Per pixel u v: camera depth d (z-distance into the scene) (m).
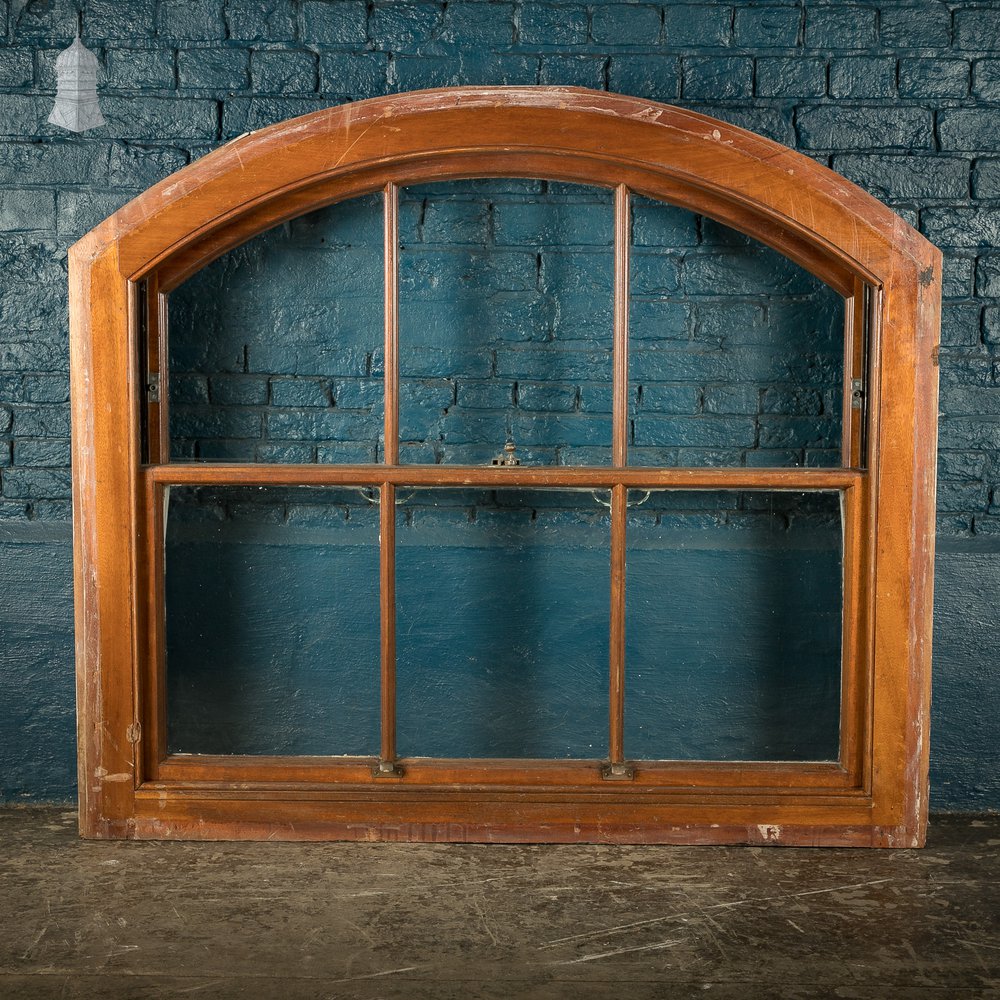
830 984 1.83
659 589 2.57
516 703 2.58
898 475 2.41
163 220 2.39
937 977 1.86
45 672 2.66
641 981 1.84
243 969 1.87
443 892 2.18
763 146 2.39
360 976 1.85
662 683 2.58
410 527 2.57
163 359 2.51
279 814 2.46
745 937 2.00
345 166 2.40
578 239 2.61
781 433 2.62
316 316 2.62
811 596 2.54
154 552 2.47
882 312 2.39
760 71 2.56
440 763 2.49
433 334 2.63
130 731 2.45
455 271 2.62
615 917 2.07
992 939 2.00
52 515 2.65
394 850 2.41
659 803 2.46
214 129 2.58
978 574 2.63
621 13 2.55
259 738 2.56
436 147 2.40
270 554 2.55
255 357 2.63
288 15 2.56
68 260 2.52
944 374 2.61
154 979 1.83
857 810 2.45
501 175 2.44
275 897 2.15
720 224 2.60
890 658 2.43
